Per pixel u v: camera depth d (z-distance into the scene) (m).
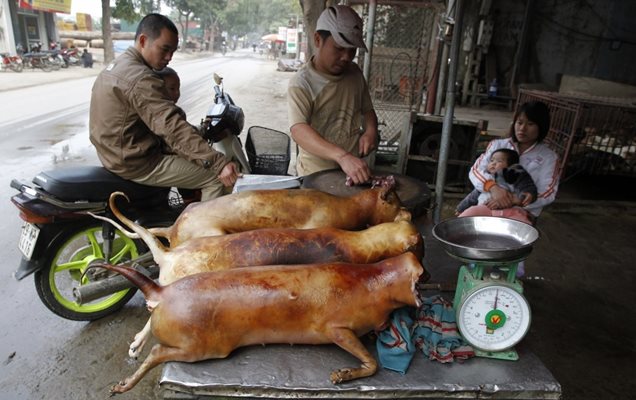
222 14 50.91
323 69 2.36
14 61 17.56
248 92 14.57
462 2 2.54
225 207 1.52
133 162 2.57
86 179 2.56
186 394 1.15
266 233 1.36
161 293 1.17
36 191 2.48
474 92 12.28
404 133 5.18
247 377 1.15
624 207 5.16
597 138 5.96
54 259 2.63
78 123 8.58
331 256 1.33
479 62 12.12
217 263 1.31
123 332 2.82
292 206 1.52
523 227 1.37
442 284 1.60
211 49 51.31
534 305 3.27
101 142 2.50
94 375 2.47
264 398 1.16
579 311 3.22
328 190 1.89
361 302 1.18
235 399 1.19
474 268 1.30
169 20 2.43
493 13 11.84
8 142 7.02
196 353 1.15
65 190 2.50
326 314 1.17
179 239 1.52
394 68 6.42
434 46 6.10
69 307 2.76
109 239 2.67
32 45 20.28
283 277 1.18
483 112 11.30
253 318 1.15
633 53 10.71
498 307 1.25
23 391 2.35
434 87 6.04
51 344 2.70
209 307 1.13
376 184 1.77
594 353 2.79
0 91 12.77
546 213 5.07
